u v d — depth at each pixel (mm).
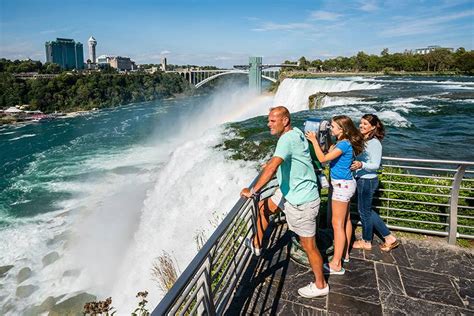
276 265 4020
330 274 3830
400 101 24047
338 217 3670
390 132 16219
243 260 3811
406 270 3910
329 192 4551
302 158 3078
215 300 3107
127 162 28062
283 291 3584
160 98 112875
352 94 27875
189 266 2195
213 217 9320
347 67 99812
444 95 27109
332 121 3574
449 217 4500
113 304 8906
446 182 5688
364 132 3943
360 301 3414
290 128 3152
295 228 3238
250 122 18188
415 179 5754
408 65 84062
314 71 101000
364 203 4129
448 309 3281
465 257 4168
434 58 82438
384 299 3436
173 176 13914
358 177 4074
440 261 4086
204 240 7336
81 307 9766
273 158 2953
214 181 11211
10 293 11242
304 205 3137
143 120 61500
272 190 4059
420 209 5148
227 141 14125
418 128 16859
